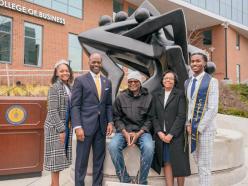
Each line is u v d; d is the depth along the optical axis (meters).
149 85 4.88
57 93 3.74
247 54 33.19
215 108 3.44
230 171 4.73
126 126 3.96
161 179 4.14
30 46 17.03
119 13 5.48
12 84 14.39
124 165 3.88
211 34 29.28
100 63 3.89
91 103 3.79
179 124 3.73
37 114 5.03
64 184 4.61
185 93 3.71
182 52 4.86
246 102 16.69
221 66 28.48
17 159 4.92
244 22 31.33
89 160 4.27
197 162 3.65
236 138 4.90
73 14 19.14
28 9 16.67
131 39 4.95
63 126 3.71
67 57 18.72
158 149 3.83
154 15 5.59
